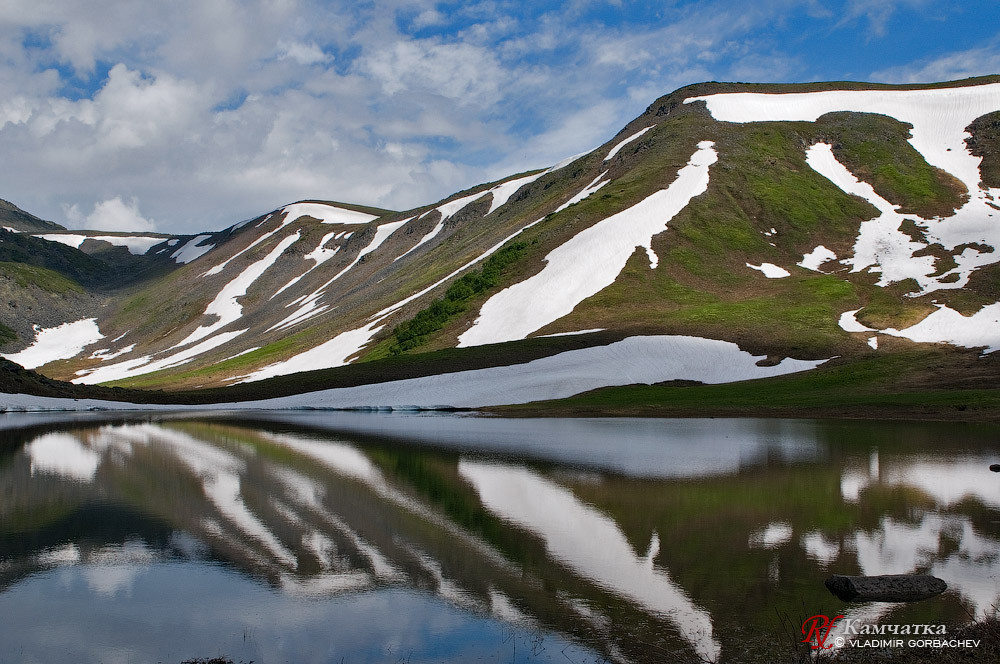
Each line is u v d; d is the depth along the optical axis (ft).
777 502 81.35
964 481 91.91
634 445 128.67
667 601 51.67
